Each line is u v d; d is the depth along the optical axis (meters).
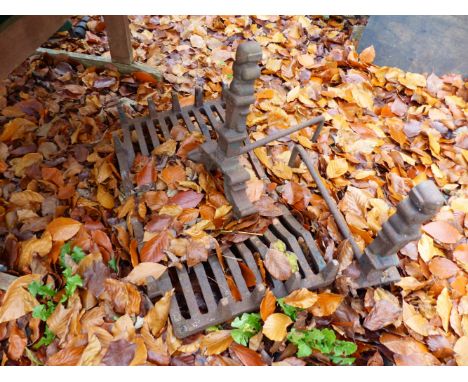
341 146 1.67
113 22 1.68
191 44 2.15
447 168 1.67
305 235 1.26
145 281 1.10
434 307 1.21
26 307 1.04
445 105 1.97
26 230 1.22
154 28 2.21
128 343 1.01
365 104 1.89
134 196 1.30
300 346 1.03
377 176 1.62
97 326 1.04
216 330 1.08
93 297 1.08
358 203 1.42
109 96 1.78
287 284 1.12
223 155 1.21
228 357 1.06
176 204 1.27
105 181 1.40
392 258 1.13
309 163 1.38
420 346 1.13
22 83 1.71
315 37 2.35
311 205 1.38
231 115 1.07
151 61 1.99
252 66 0.96
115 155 1.47
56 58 1.84
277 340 1.02
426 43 2.07
